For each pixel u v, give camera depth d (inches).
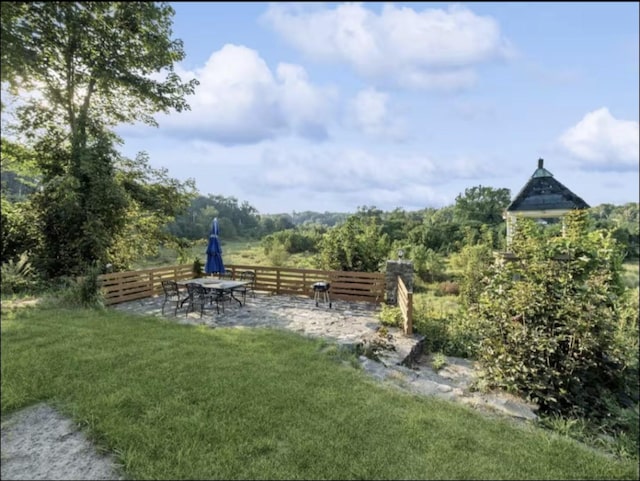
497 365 225.0
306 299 484.7
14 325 294.0
